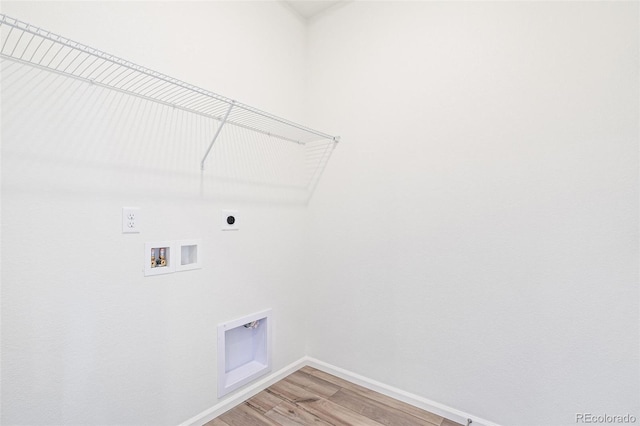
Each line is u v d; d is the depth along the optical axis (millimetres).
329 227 2145
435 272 1688
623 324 1234
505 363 1484
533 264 1418
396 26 1848
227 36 1732
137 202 1344
